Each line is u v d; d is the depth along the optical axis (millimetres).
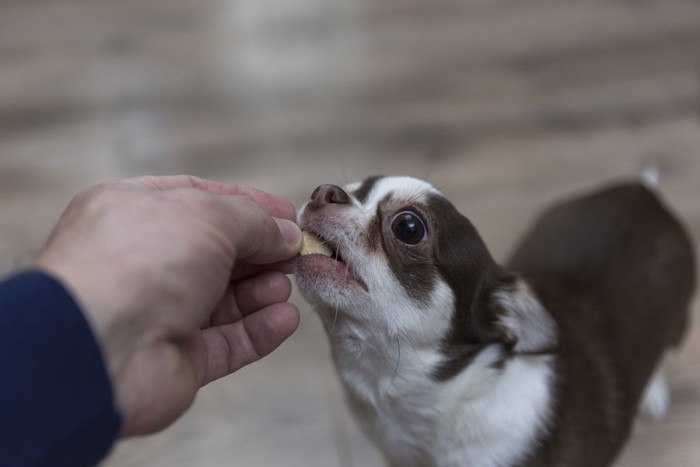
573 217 624
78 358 371
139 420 406
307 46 970
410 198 509
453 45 967
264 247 449
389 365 517
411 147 822
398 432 548
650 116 847
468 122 851
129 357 396
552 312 551
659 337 583
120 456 630
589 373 546
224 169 801
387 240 498
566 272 591
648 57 926
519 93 886
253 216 433
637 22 984
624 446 591
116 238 396
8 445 360
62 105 883
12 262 722
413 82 909
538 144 820
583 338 556
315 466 632
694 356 674
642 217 609
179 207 409
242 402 658
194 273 404
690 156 798
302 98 890
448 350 516
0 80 922
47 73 931
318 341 683
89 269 389
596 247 598
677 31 963
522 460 528
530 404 524
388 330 502
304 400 658
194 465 631
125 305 389
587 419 540
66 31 1001
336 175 791
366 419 557
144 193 414
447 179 790
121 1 1060
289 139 834
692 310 690
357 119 859
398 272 497
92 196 410
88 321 376
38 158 817
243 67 937
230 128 851
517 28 990
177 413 420
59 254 393
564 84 896
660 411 648
